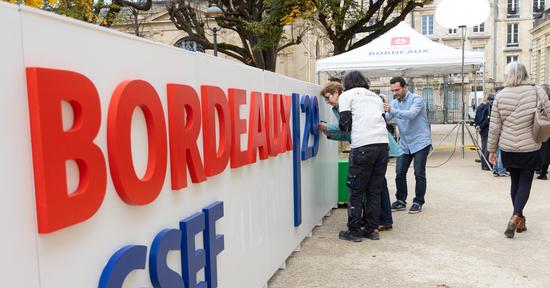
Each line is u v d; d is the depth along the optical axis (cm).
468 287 359
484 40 5106
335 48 1589
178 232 225
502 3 5188
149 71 206
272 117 377
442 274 387
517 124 466
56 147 146
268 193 372
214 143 267
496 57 5231
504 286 360
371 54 1160
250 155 324
